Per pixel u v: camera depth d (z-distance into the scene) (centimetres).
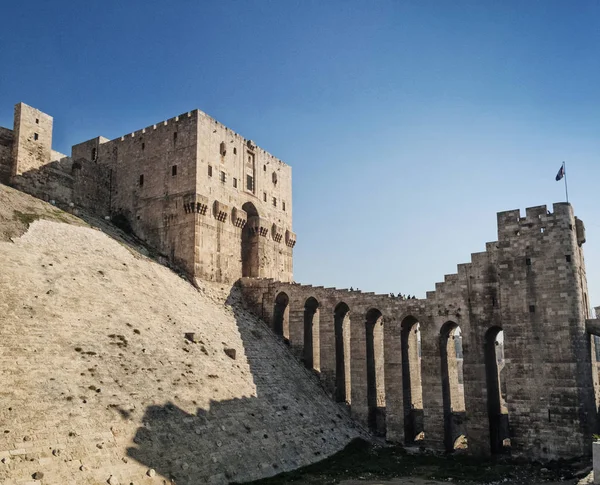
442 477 4719
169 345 5194
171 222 7819
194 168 7738
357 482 4422
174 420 4216
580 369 5181
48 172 7644
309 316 7606
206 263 7631
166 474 3675
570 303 5309
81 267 5550
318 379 7150
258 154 9288
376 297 6762
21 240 5350
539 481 4519
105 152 8981
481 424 5769
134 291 5775
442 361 6266
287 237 9719
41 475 3064
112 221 8381
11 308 4244
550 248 5497
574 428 5078
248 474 4228
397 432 6338
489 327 5922
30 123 7450
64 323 4475
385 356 6569
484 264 6075
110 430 3700
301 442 5175
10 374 3606
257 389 5547
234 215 8312
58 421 3481
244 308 7800
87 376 4034
